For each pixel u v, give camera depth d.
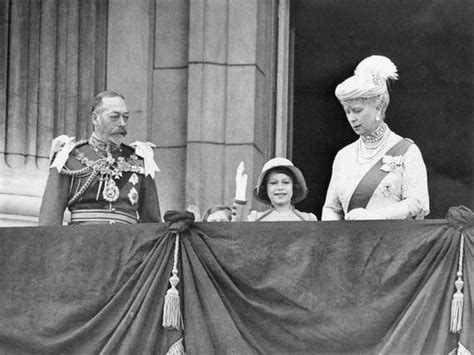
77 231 23.56
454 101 30.48
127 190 24.75
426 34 30.45
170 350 22.91
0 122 29.09
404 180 23.83
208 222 23.28
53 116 29.25
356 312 22.80
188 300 23.05
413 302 22.72
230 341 22.84
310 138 29.94
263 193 25.20
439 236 22.86
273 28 29.84
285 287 22.92
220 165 28.97
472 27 30.48
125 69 29.58
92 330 23.20
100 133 24.86
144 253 23.30
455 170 30.41
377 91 23.92
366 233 22.98
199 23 29.34
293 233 23.09
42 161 29.12
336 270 22.92
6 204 28.58
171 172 29.14
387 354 22.56
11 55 29.33
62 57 29.45
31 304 23.45
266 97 29.61
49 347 23.30
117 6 29.73
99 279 23.34
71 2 29.64
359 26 30.33
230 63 29.25
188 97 29.22
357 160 24.09
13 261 23.59
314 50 30.17
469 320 22.55
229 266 23.08
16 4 29.42
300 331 22.86
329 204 24.27
